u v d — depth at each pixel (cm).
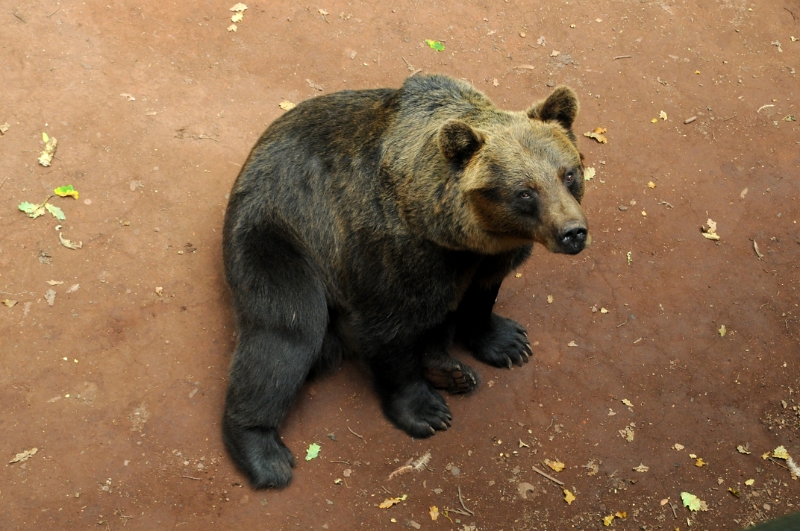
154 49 434
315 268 358
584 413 376
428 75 352
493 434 369
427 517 350
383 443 364
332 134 354
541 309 398
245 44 445
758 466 371
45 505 338
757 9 500
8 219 380
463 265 346
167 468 349
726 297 407
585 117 448
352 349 378
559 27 478
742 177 441
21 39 421
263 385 350
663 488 363
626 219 422
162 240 387
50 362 359
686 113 458
